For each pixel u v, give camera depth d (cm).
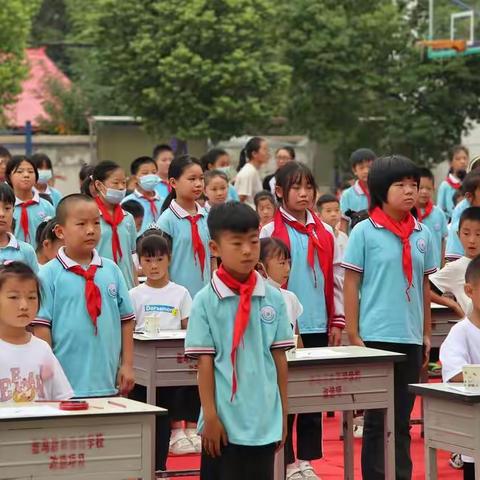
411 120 3262
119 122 3659
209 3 3222
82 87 4250
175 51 3147
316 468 1013
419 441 1120
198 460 1045
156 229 1148
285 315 716
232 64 3164
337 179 3512
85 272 848
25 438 651
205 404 696
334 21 3198
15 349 745
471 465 812
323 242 970
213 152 1641
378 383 837
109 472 669
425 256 920
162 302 1051
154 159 1662
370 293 905
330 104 3306
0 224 973
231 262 692
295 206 966
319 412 847
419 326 911
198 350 698
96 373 845
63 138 3650
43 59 4744
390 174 897
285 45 3256
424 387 734
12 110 4006
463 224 1003
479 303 784
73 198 854
